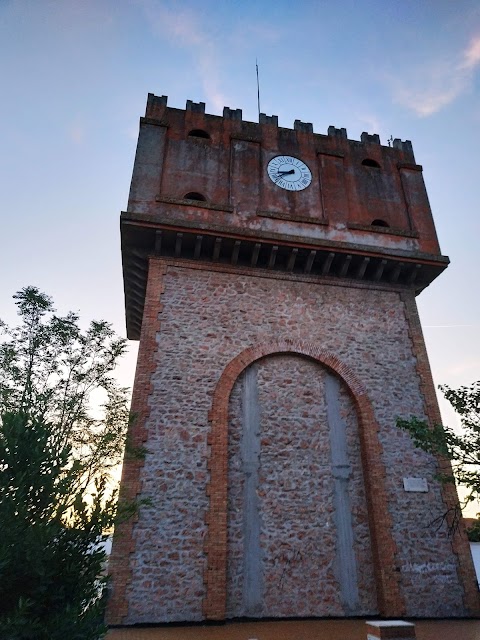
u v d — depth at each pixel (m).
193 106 16.56
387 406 13.08
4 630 4.27
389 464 12.30
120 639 8.53
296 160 16.44
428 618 10.73
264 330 13.40
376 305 14.70
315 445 12.31
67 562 5.29
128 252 13.94
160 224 13.34
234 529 10.95
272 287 14.15
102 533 5.61
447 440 9.21
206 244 13.98
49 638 4.57
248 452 11.85
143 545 10.23
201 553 10.38
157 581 9.97
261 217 14.82
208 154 15.59
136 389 11.79
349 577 11.03
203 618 9.80
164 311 12.99
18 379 9.28
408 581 11.05
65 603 5.11
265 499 11.42
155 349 12.42
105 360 10.95
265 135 16.66
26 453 5.51
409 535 11.55
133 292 15.76
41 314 10.52
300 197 15.70
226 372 12.48
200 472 11.19
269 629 9.51
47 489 5.46
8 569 4.71
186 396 11.98
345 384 13.16
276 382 12.92
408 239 15.88
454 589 11.21
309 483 11.83
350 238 15.28
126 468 10.85
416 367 13.92
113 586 9.73
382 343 14.05
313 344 13.55
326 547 11.23
